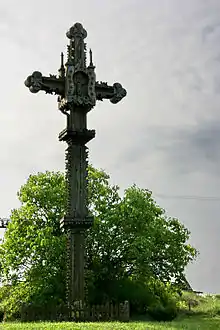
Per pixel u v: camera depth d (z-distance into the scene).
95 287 43.91
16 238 45.12
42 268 43.19
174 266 45.59
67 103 31.30
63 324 24.23
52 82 31.78
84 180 31.05
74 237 30.19
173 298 45.81
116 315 28.73
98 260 45.53
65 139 31.59
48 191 45.88
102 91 32.78
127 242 45.59
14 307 42.31
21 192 46.56
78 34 32.19
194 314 42.00
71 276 29.81
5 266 44.75
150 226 45.91
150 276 45.09
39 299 41.88
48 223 45.44
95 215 46.47
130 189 47.62
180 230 47.38
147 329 23.94
